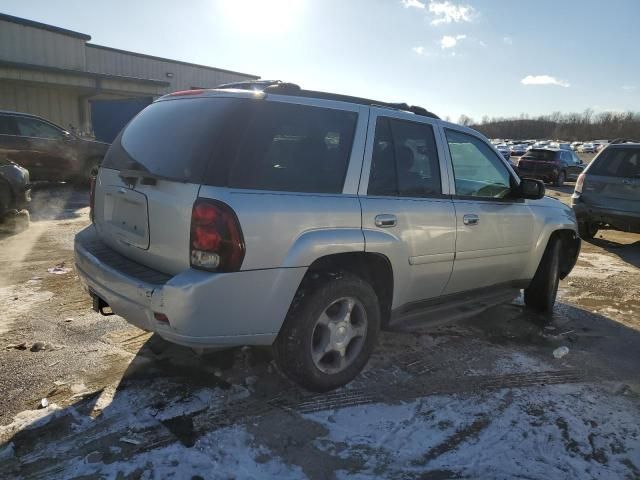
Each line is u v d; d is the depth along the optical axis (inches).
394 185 139.3
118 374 134.3
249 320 111.6
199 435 110.2
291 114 121.7
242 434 111.6
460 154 163.0
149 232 116.2
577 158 965.8
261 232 109.0
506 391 137.5
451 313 160.4
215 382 132.3
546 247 199.3
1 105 637.3
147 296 108.1
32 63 661.9
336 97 133.6
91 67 781.3
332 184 125.3
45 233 305.1
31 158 463.8
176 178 111.8
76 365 138.2
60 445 104.8
